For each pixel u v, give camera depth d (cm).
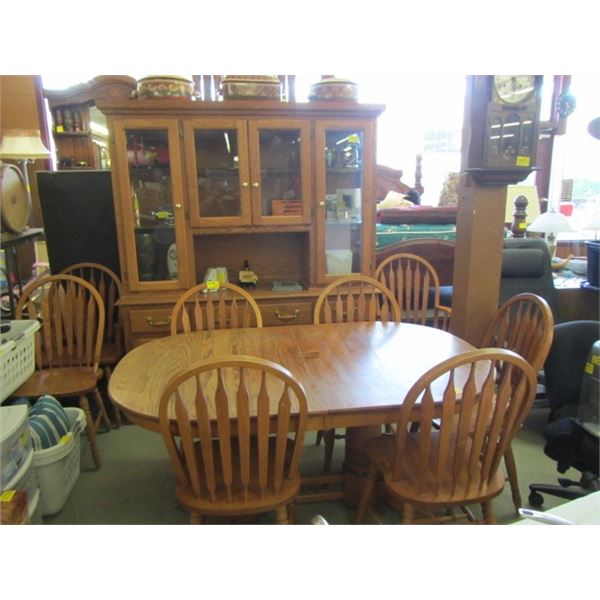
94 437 229
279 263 311
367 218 283
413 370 167
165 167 264
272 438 176
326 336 204
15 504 138
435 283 300
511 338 200
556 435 184
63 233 290
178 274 270
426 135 530
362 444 193
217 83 326
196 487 140
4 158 363
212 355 183
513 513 195
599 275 310
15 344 209
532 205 421
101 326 245
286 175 276
